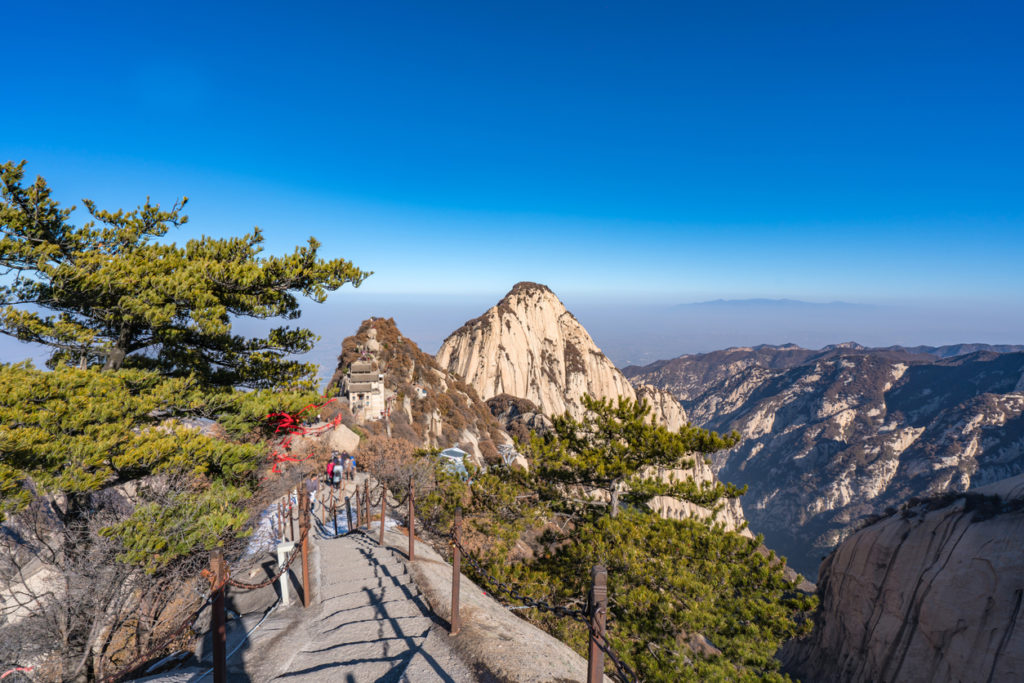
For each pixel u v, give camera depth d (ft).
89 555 27.78
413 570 34.71
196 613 21.67
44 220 34.32
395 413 214.90
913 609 120.37
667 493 47.47
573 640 36.96
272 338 43.57
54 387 27.96
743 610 35.14
